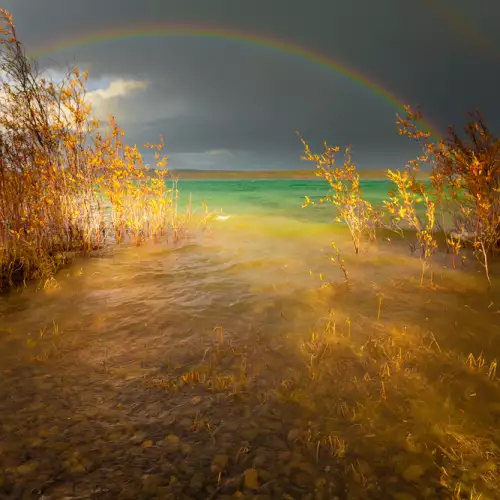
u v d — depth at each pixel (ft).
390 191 24.09
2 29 22.90
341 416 9.86
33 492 7.50
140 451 8.63
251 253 27.02
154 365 12.34
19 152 23.68
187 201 64.80
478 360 12.12
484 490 7.59
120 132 29.01
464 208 26.94
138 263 24.30
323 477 7.98
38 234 23.82
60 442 8.83
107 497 7.45
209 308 17.01
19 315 16.05
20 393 10.68
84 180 27.61
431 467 8.18
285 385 11.13
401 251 26.61
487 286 19.03
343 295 18.38
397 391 10.82
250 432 9.29
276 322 15.56
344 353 12.99
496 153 24.17
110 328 14.96
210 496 7.53
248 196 76.28
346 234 33.50
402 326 14.92
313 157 26.91
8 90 23.68
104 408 10.12
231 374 11.83
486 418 9.63
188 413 9.97
